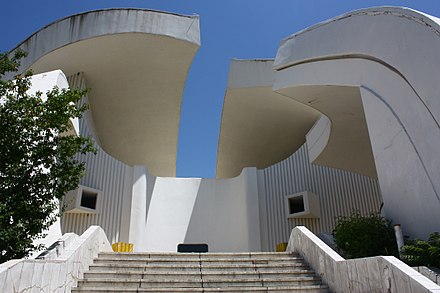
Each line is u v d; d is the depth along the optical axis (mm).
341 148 12062
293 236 7496
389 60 6531
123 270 5996
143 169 15500
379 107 6918
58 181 5730
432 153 5344
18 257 4703
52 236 7230
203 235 15906
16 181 4906
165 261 6430
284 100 16391
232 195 16828
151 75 15633
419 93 5598
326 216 15445
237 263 6508
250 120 18453
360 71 7629
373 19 7098
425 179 5520
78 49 13281
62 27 13203
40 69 13602
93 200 13758
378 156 6988
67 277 4934
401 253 5223
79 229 13117
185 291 4996
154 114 18234
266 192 16484
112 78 15469
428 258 4609
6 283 3273
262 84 15445
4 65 5738
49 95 5574
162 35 13328
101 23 13016
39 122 5270
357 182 15680
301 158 16656
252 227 15531
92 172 13734
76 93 5738
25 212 4773
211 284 5461
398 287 3412
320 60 8797
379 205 15141
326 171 16078
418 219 5703
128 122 18672
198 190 16734
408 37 5934
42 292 4078
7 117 5035
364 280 4152
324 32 8695
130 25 13055
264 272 5840
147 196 15758
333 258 5145
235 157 22141
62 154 5453
